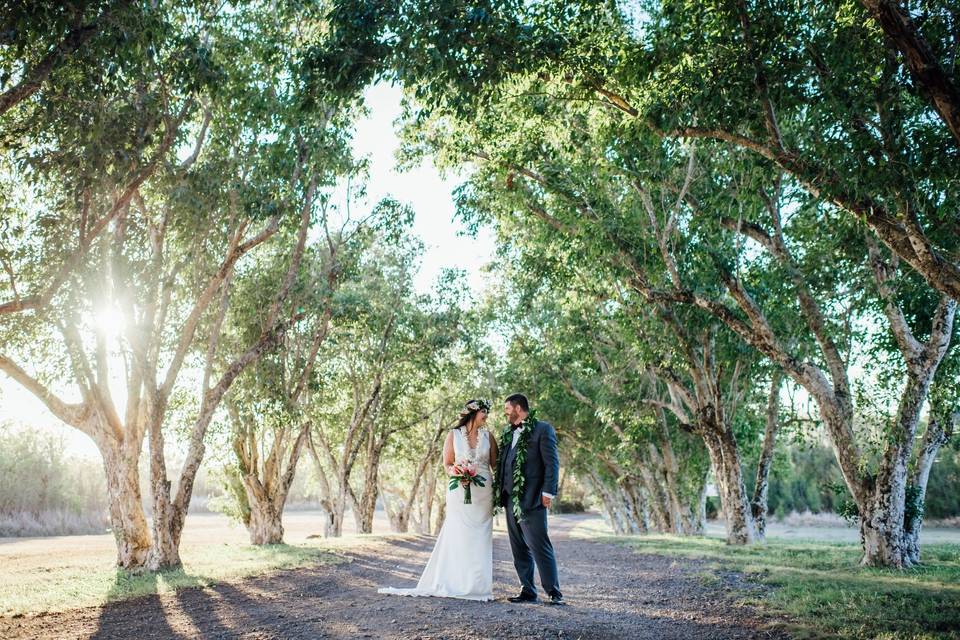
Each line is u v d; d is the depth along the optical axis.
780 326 15.34
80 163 9.21
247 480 23.25
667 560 12.90
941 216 7.64
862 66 7.98
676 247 13.95
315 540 25.61
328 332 24.86
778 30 8.02
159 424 13.59
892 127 7.67
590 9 9.55
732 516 18.47
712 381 18.78
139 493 14.66
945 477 44.41
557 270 17.56
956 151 7.50
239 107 13.08
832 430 12.40
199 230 12.74
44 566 15.22
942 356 11.76
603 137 12.54
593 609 6.77
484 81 8.33
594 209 14.16
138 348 13.30
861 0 6.21
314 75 8.33
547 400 30.02
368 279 27.67
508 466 7.27
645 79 9.17
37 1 6.83
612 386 23.53
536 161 14.80
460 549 7.56
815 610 6.55
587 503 95.88
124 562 14.12
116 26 7.76
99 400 14.38
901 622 5.90
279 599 8.68
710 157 13.15
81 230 10.45
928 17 7.25
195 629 6.64
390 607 6.94
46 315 11.97
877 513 11.66
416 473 39.34
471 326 29.94
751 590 8.12
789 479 58.75
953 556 13.73
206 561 15.22
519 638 5.27
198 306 14.09
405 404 35.75
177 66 9.76
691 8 8.83
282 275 20.00
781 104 8.30
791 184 12.71
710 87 8.24
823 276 13.45
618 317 18.31
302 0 13.22
